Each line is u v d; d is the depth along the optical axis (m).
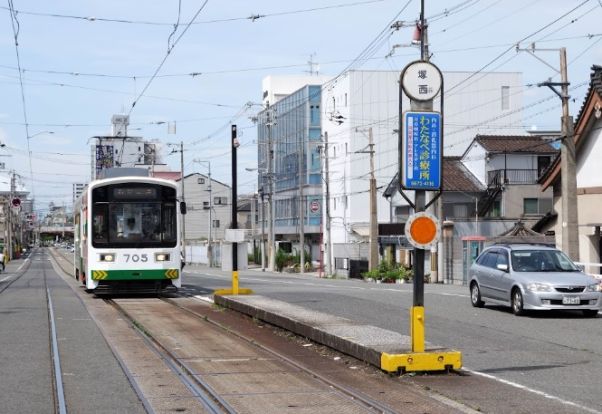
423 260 10.78
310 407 8.70
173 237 24.97
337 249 62.66
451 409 8.55
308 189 70.81
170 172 101.88
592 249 32.06
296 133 73.31
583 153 32.50
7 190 120.12
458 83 67.19
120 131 83.69
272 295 25.78
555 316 18.66
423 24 12.01
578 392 9.54
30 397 9.28
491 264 20.42
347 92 65.25
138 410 8.58
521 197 55.00
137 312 20.34
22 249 129.75
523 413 8.39
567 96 28.61
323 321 14.88
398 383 10.06
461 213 56.50
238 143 22.58
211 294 27.55
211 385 10.03
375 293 27.16
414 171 10.44
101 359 12.20
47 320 18.09
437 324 16.88
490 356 12.41
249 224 105.00
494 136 57.41
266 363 11.89
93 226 24.50
